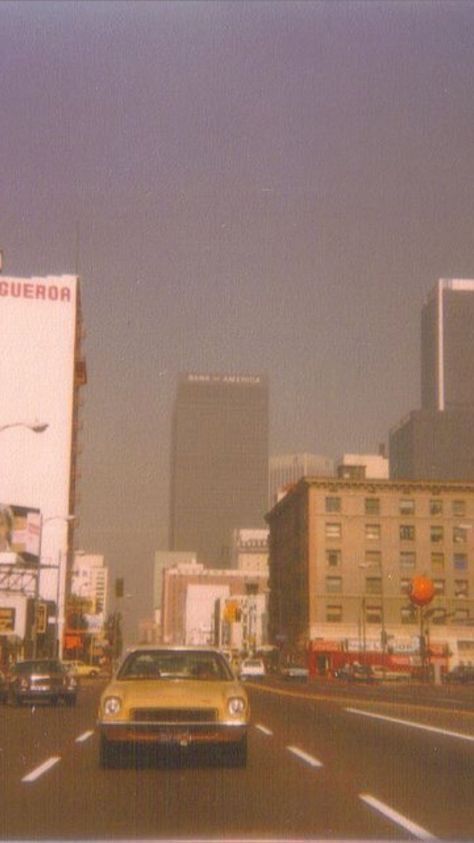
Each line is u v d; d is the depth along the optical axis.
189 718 13.31
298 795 11.55
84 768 14.08
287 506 133.00
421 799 11.33
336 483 115.88
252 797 11.35
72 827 9.34
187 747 14.49
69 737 19.94
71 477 137.00
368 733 21.19
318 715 28.27
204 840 8.64
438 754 16.50
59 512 123.94
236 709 13.50
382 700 40.19
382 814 10.25
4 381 126.38
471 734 20.92
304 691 53.81
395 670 105.31
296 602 123.12
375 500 115.94
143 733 13.30
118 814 10.11
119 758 14.52
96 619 154.75
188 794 11.53
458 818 10.05
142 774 13.35
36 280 129.38
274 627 141.25
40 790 11.81
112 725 13.32
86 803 10.83
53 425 126.12
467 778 13.30
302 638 117.12
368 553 114.75
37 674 34.97
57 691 34.78
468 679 89.56
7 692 36.47
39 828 9.28
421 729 22.44
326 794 11.66
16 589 91.31
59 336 128.62
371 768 14.41
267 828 9.36
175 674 14.59
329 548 114.44
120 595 70.06
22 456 124.69
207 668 14.73
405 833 9.19
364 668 88.69
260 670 89.62
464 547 115.75
